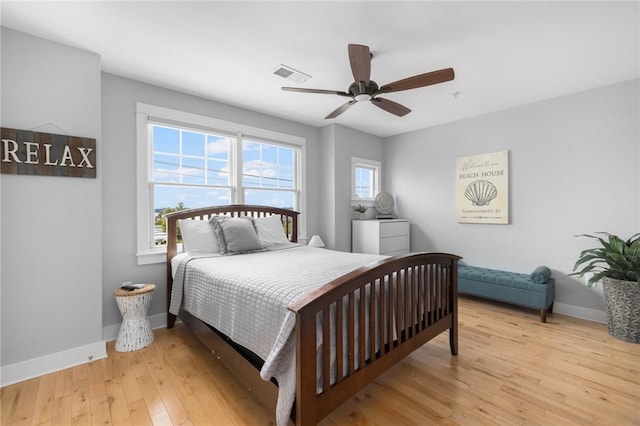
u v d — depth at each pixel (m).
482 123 3.84
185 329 2.87
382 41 2.12
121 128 2.70
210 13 1.83
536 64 2.48
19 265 1.99
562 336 2.65
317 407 1.32
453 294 2.37
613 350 2.37
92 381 1.96
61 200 2.15
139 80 2.78
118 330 2.65
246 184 3.63
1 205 1.93
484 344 2.50
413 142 4.62
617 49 2.24
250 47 2.22
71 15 1.84
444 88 2.98
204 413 1.64
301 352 1.25
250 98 3.23
